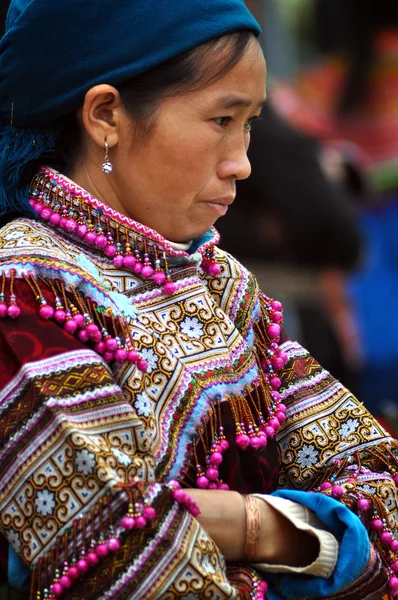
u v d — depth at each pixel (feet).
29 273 14.44
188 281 15.40
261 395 15.81
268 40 38.24
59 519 13.43
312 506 14.69
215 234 16.11
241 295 16.35
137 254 15.17
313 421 16.39
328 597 14.87
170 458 14.44
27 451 13.64
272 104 28.96
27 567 14.11
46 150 15.53
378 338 34.22
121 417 13.87
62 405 13.62
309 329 29.19
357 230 28.71
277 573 14.79
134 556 13.34
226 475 15.03
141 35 14.67
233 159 15.16
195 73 14.66
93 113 15.01
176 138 14.83
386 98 37.40
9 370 14.03
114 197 15.39
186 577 13.43
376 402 34.35
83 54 14.87
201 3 14.71
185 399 14.67
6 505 13.79
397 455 16.40
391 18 37.55
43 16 14.83
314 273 28.48
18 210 15.67
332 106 37.73
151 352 14.65
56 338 14.14
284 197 27.53
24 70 15.08
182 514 13.67
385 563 15.64
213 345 15.17
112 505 13.33
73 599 13.42
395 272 34.83
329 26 38.06
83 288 14.58
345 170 31.94
